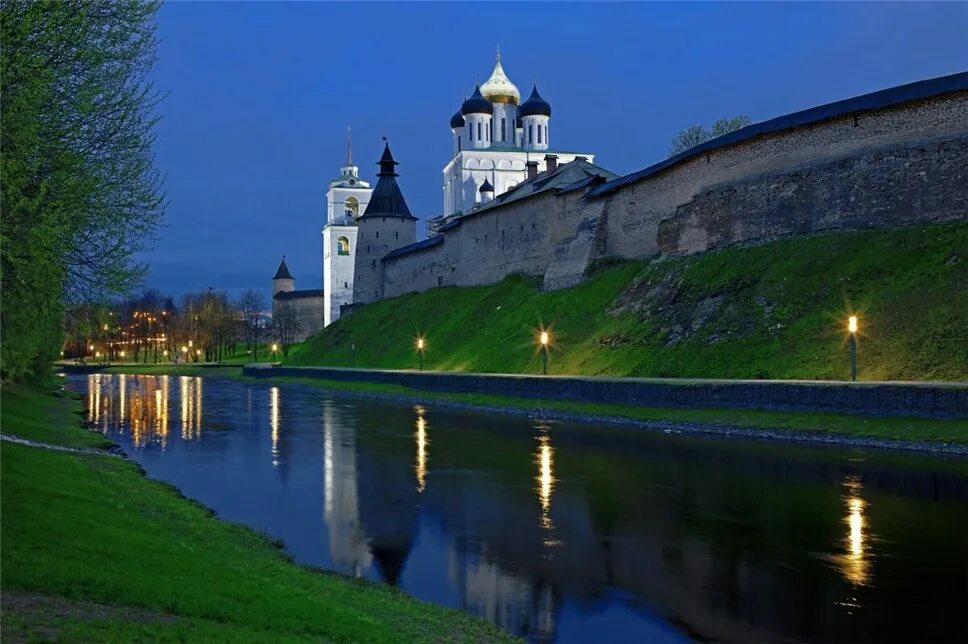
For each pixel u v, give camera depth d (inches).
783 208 1749.5
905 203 1515.7
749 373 1358.3
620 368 1647.4
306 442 1203.2
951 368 1117.7
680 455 965.2
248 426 1445.6
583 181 2551.7
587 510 697.6
